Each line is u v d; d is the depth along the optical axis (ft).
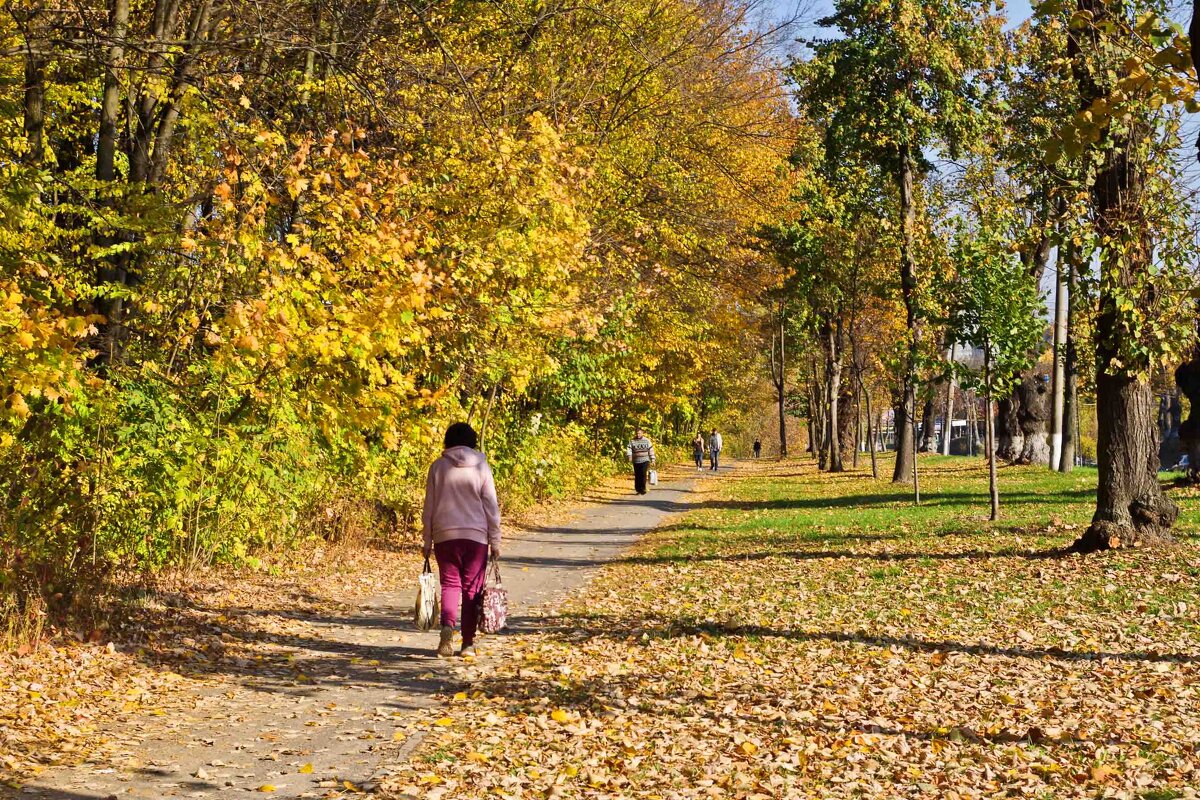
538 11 59.88
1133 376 44.52
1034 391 126.82
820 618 34.14
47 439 30.58
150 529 36.09
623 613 36.68
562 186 47.06
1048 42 71.00
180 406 38.34
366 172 43.39
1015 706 23.06
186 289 38.27
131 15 45.44
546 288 52.08
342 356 35.09
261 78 42.86
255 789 17.47
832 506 83.97
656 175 84.28
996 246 63.36
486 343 51.11
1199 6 14.99
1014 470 116.06
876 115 99.60
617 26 54.90
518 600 40.75
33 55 34.83
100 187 35.45
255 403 40.34
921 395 81.30
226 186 33.83
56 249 38.22
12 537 27.66
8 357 25.70
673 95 74.59
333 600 38.52
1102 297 44.75
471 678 26.43
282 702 23.67
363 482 51.75
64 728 20.39
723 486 129.70
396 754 19.71
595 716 22.49
